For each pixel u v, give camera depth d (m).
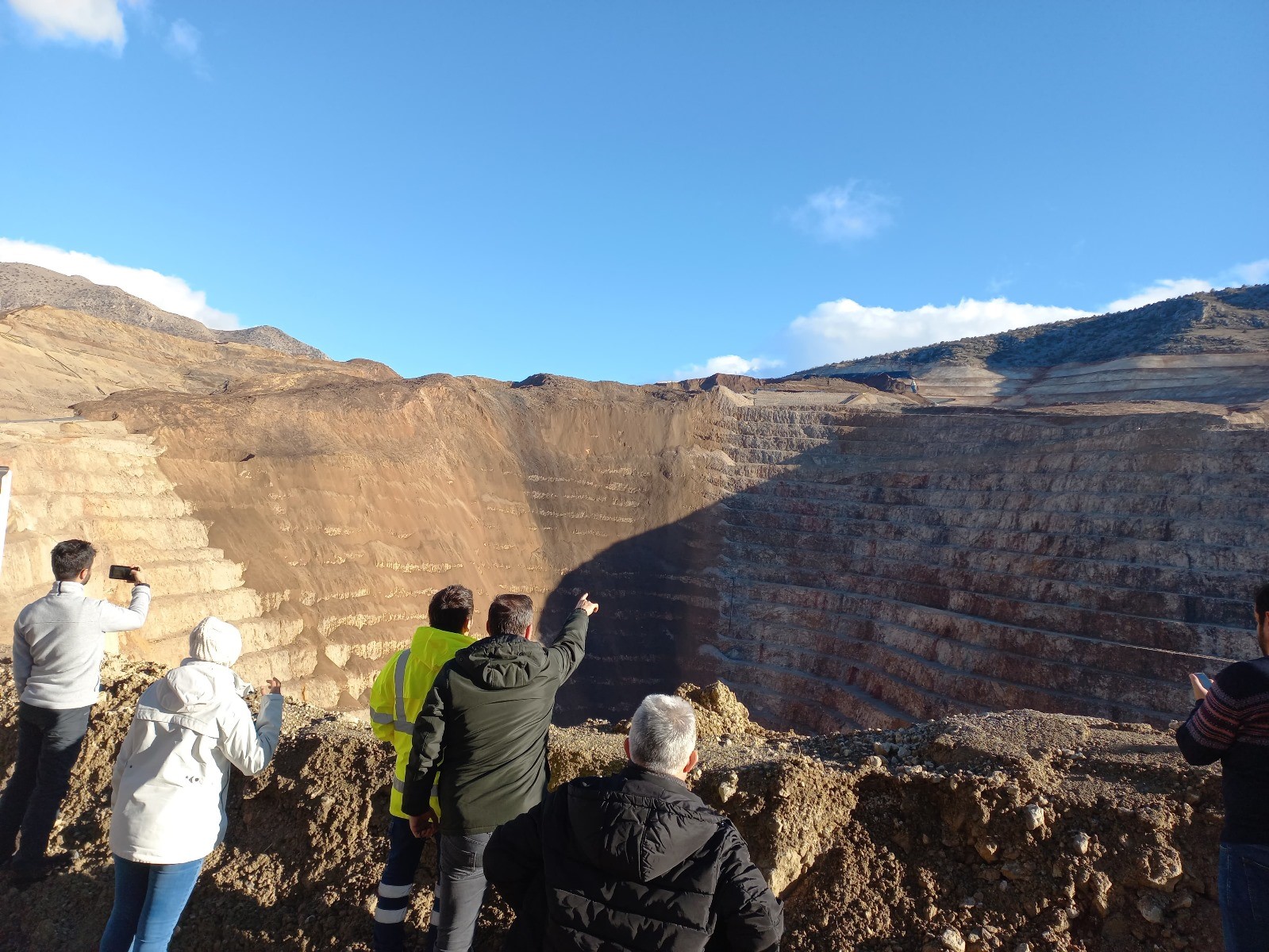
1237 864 2.82
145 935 3.70
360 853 4.77
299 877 4.78
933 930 3.69
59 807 5.04
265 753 4.04
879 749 4.76
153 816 3.72
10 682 6.87
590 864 2.60
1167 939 3.42
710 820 2.64
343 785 5.11
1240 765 2.87
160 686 3.91
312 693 28.86
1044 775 4.10
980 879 3.86
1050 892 3.67
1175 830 3.67
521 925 2.75
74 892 4.91
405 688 3.97
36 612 5.02
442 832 3.54
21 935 4.70
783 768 4.23
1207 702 2.96
